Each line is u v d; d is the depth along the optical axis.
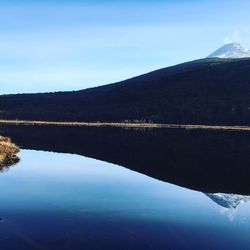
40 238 19.27
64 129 114.88
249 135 103.81
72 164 47.66
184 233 21.12
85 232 20.42
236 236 20.89
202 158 54.06
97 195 29.83
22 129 109.25
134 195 30.28
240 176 40.56
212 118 162.12
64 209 24.95
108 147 67.31
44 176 38.44
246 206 28.00
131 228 21.50
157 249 18.52
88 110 192.88
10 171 40.97
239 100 174.88
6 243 18.42
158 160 51.81
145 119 169.88
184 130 122.94
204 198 30.14
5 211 23.94
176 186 34.69
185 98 186.25
